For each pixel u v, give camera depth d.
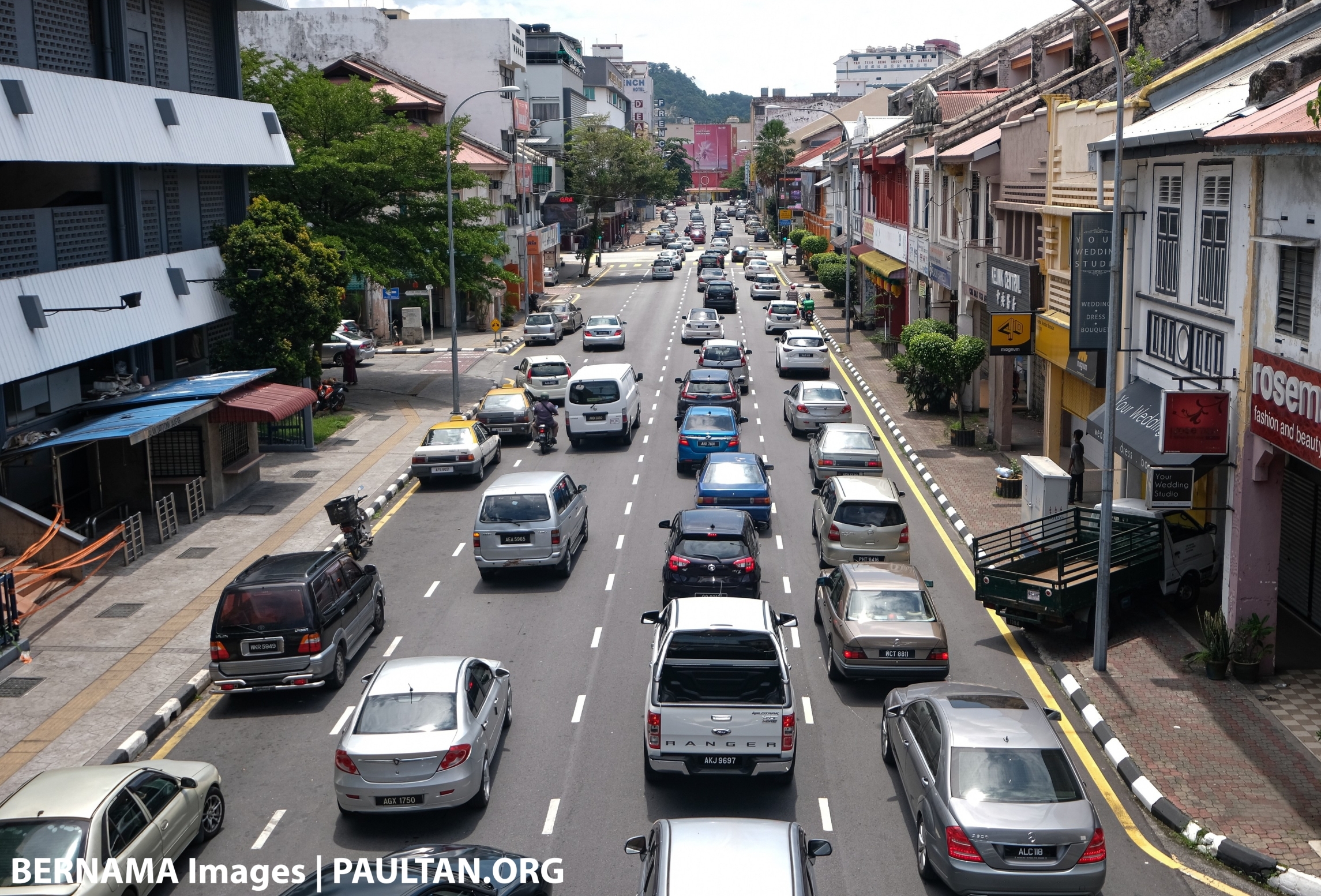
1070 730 15.36
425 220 43.19
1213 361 17.75
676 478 30.33
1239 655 16.66
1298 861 11.95
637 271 96.31
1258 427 15.90
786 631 19.30
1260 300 16.03
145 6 27.64
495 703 14.55
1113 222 16.69
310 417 33.44
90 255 25.39
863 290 60.47
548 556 21.48
